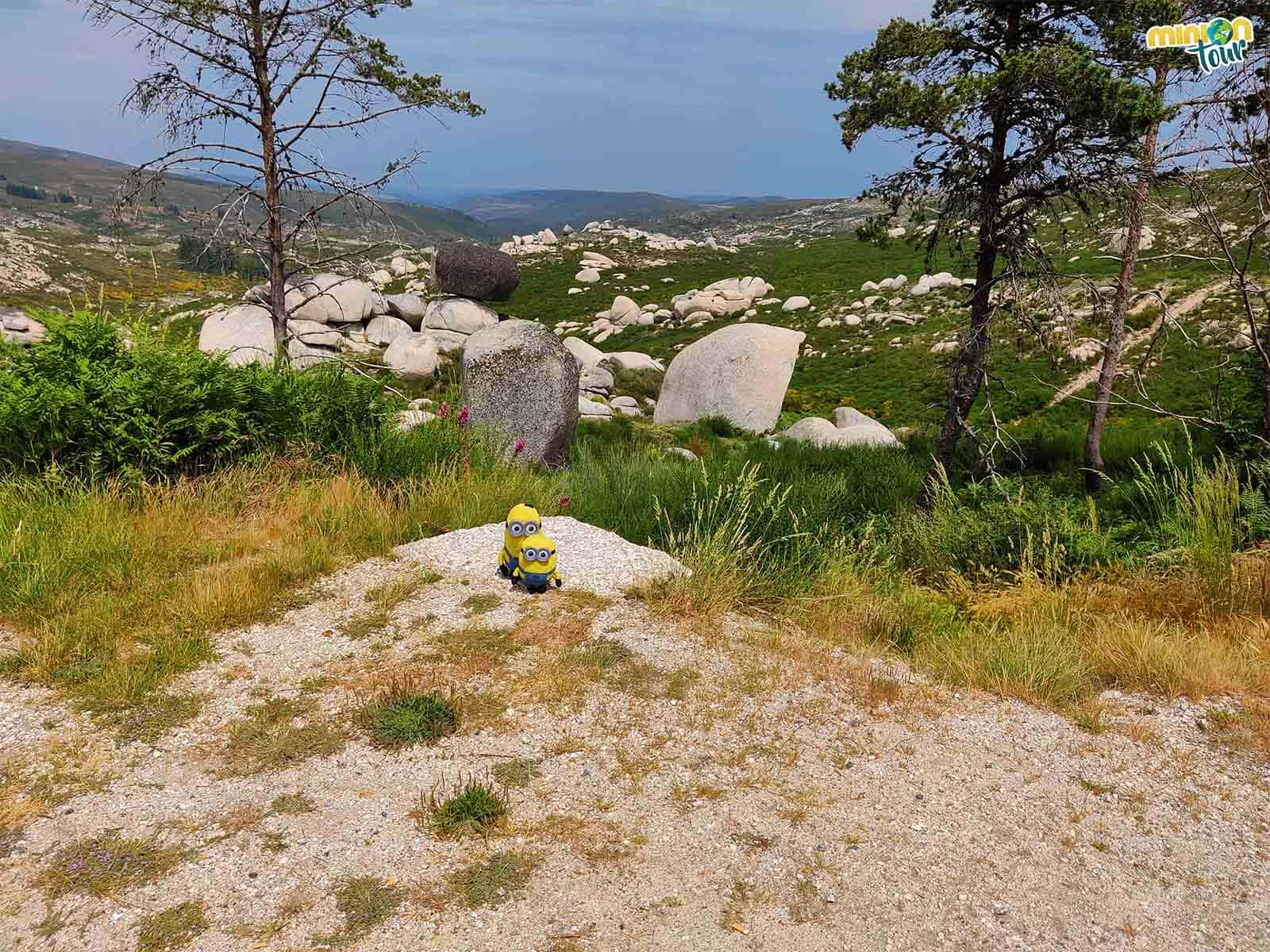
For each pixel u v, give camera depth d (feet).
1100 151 29.53
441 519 24.68
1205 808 12.12
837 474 43.73
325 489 24.39
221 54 36.42
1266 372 30.63
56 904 9.15
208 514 22.40
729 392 73.00
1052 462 48.21
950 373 34.96
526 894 9.66
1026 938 9.32
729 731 13.84
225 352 27.78
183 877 9.68
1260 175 28.58
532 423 39.29
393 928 9.01
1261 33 29.17
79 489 21.57
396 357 71.51
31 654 14.56
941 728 14.39
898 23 31.09
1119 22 29.14
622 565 21.13
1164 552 21.79
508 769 12.36
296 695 14.29
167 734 12.89
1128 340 103.76
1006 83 28.07
